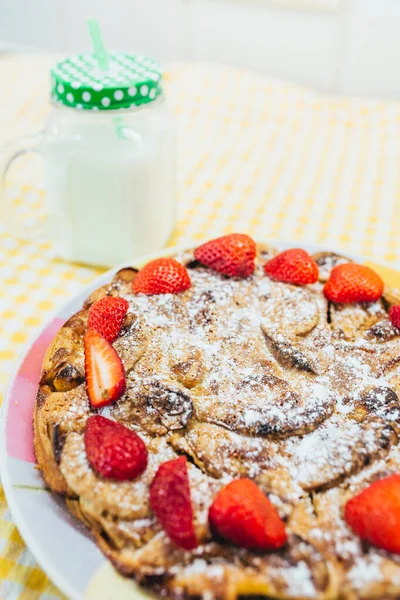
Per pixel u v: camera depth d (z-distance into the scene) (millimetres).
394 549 310
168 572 312
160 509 319
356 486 338
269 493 335
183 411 362
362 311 420
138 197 473
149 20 1080
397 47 967
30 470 353
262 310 417
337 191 608
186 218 568
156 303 411
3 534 356
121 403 365
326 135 699
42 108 713
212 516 318
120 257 501
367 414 366
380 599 304
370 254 529
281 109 741
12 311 474
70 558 322
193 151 664
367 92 1037
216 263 432
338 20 975
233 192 604
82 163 462
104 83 436
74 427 357
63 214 488
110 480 334
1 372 430
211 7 1030
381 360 392
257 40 1043
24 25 1166
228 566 313
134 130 459
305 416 360
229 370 384
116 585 314
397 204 592
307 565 311
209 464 346
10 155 485
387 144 684
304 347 396
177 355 388
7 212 526
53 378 384
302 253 437
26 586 340
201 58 1100
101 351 371
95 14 1106
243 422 359
